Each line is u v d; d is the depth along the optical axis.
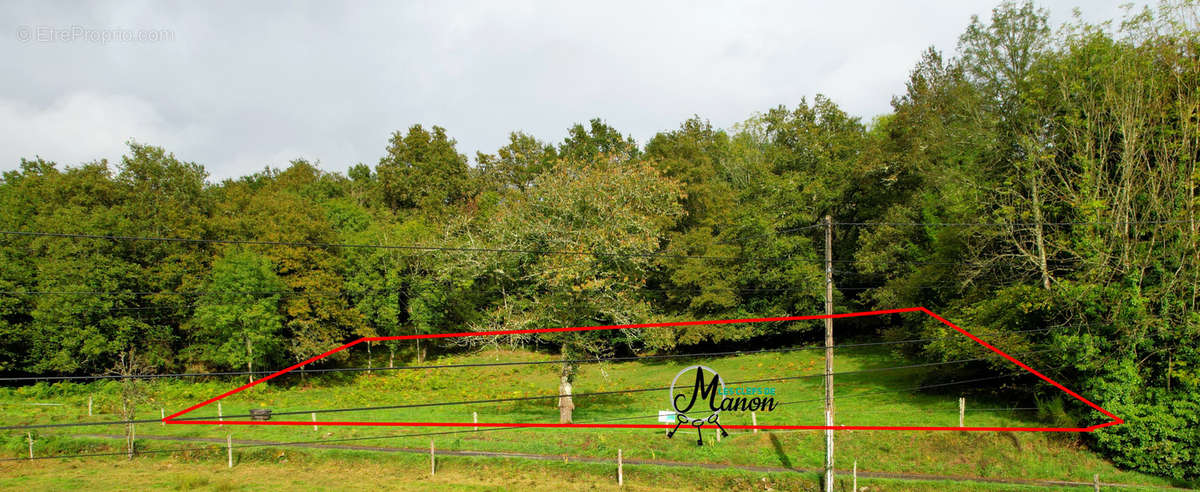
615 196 32.47
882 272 43.00
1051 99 27.23
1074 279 26.70
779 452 26.09
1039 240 26.56
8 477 25.17
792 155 50.44
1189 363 23.27
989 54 29.83
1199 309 23.81
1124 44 25.61
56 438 29.44
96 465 26.95
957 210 29.34
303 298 44.44
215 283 41.75
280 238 45.44
